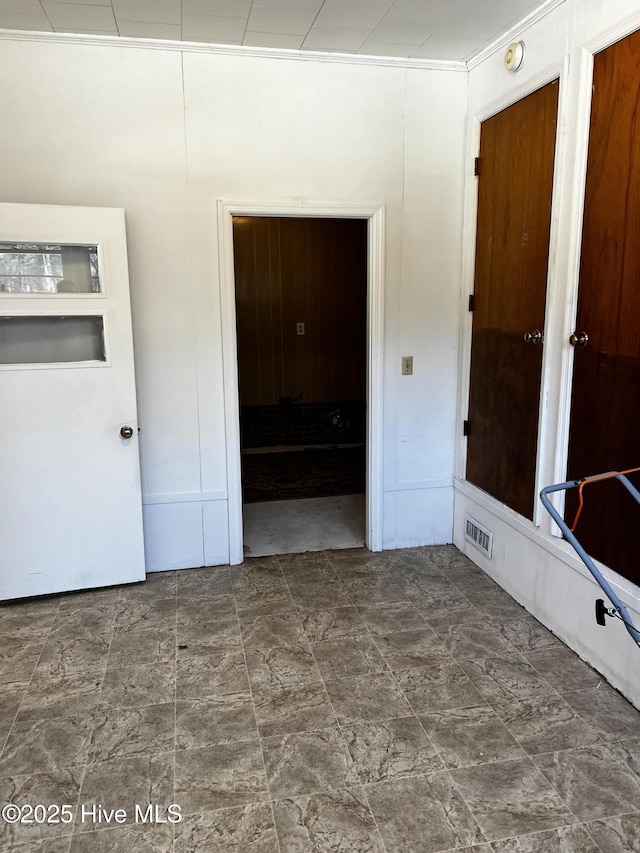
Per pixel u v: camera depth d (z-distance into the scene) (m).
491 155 2.98
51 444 2.84
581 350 2.34
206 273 3.06
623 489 2.13
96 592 3.03
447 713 2.10
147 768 1.85
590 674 2.32
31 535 2.89
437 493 3.60
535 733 2.00
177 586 3.10
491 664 2.39
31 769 1.85
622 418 2.13
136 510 3.03
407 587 3.08
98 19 2.57
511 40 2.74
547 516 2.60
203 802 1.72
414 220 3.26
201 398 3.17
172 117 2.90
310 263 6.01
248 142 3.00
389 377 3.38
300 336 6.12
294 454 5.92
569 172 2.36
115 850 1.58
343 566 3.34
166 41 2.81
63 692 2.22
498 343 2.99
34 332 2.80
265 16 2.57
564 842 1.58
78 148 2.84
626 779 1.80
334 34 2.77
